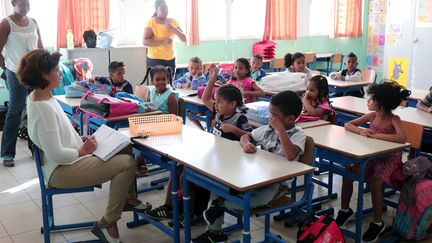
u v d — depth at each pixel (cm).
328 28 870
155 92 375
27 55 228
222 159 218
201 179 209
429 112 343
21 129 500
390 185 272
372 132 274
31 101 228
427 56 721
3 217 305
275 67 738
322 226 218
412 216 267
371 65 895
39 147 233
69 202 330
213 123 311
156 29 556
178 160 217
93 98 320
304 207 294
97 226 249
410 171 267
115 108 304
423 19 720
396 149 251
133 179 247
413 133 277
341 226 288
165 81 372
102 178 238
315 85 329
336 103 382
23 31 402
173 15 691
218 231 234
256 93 425
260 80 500
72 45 578
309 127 294
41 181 240
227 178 191
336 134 278
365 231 282
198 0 709
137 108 315
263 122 303
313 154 224
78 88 393
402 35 763
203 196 270
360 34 890
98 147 247
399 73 778
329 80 542
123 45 654
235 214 280
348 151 242
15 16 400
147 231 285
